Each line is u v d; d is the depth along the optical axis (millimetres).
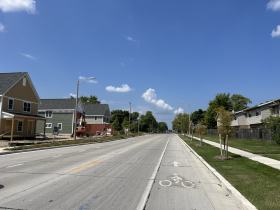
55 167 10141
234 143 25547
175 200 5883
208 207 5418
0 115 26078
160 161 12781
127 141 32844
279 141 20531
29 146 18781
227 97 58719
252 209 4992
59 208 5082
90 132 54906
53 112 46406
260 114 35312
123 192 6441
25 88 30438
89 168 10008
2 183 7191
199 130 24031
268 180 7602
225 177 8133
